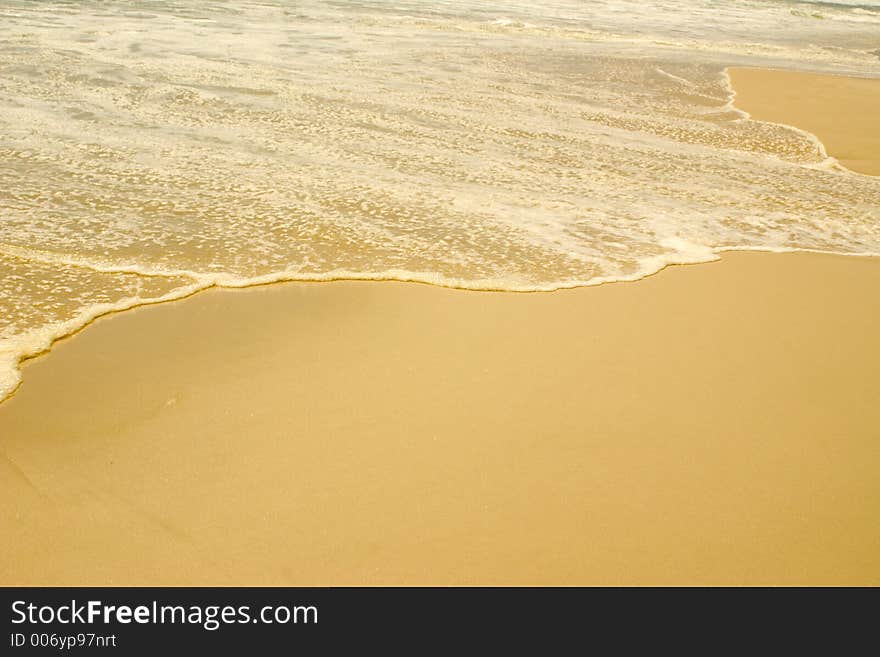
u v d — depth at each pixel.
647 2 27.23
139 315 5.18
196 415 4.16
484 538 3.44
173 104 10.04
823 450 4.11
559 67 14.55
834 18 27.05
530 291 5.80
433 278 5.91
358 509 3.57
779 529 3.56
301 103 10.48
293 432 4.06
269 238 6.43
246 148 8.59
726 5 28.44
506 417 4.27
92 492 3.60
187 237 6.34
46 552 3.28
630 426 4.23
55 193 7.01
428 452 3.96
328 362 4.73
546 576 3.27
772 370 4.86
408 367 4.71
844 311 5.71
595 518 3.58
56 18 15.24
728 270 6.33
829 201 8.18
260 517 3.50
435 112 10.55
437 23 18.78
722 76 14.88
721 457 4.02
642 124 10.88
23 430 3.98
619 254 6.54
